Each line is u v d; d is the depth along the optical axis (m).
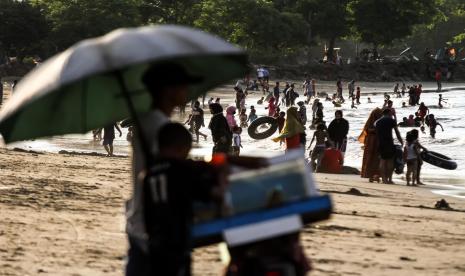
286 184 10.55
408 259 19.33
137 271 10.56
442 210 32.94
